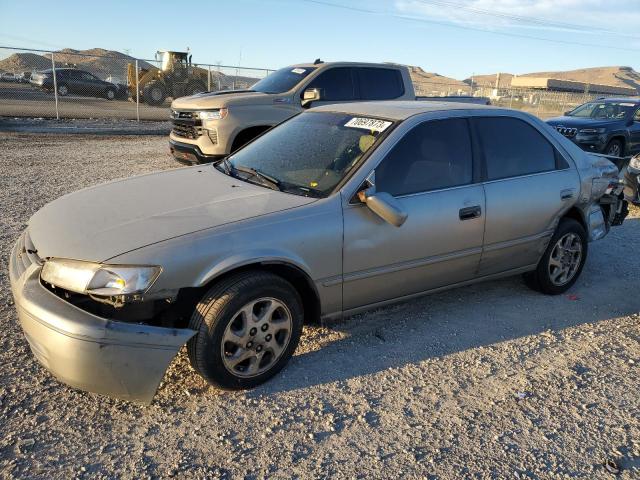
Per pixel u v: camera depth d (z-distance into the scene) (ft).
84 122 59.11
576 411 10.77
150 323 10.82
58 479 8.49
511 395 11.21
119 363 9.35
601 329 14.35
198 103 28.63
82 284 9.41
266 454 9.23
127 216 10.86
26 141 44.60
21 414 9.90
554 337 13.79
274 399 10.75
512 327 14.26
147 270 9.49
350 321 14.20
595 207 16.89
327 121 14.49
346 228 11.61
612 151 44.50
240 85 78.59
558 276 16.28
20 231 19.76
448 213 13.07
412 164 12.84
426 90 120.16
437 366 12.19
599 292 16.89
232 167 14.05
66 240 10.18
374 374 11.76
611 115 46.37
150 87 79.20
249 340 10.69
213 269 10.01
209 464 8.95
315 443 9.55
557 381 11.80
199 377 11.35
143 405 10.37
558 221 15.57
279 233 10.80
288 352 11.46
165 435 9.61
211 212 11.01
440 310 15.12
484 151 14.16
